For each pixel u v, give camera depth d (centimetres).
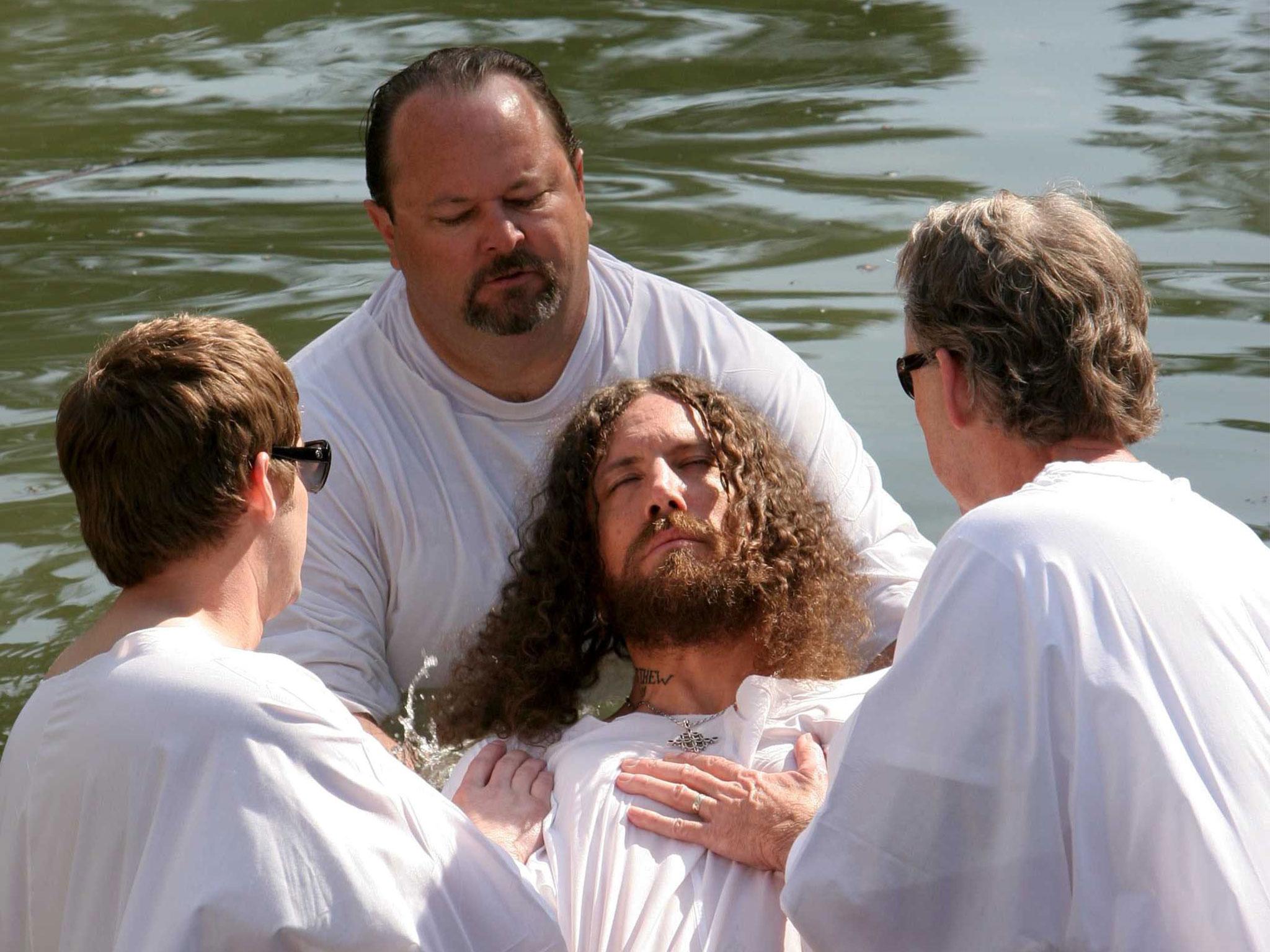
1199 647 743
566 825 1058
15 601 1538
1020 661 755
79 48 3694
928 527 1581
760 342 1455
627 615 1175
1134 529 771
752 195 2547
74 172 2820
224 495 786
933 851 766
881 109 2966
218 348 803
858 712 798
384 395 1377
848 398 1847
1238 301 2072
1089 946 723
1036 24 3525
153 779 733
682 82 3228
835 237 2350
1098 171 2570
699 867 1003
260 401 803
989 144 2733
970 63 3241
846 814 788
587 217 1396
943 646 773
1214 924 707
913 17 3634
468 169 1277
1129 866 724
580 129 2950
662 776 1050
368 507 1363
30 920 754
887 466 1705
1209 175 2536
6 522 1670
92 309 2181
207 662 757
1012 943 743
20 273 2334
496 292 1305
